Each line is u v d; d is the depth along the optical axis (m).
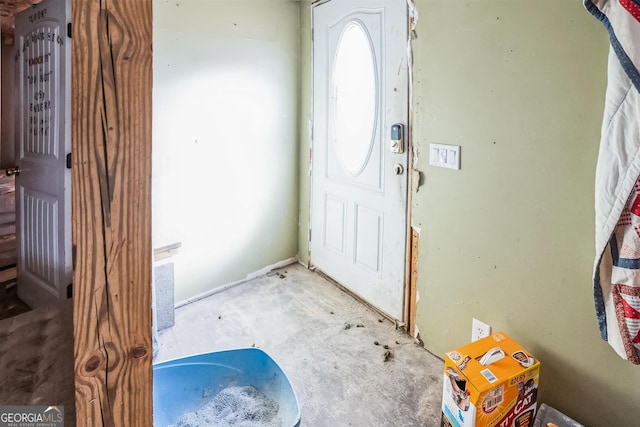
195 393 1.72
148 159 0.65
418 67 1.98
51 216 1.35
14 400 0.84
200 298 2.69
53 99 1.31
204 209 2.62
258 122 2.81
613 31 1.12
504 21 1.56
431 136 1.95
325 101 2.73
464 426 1.42
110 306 0.64
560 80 1.41
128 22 0.61
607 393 1.40
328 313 2.52
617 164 1.15
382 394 1.82
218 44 2.51
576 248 1.43
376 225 2.42
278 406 1.62
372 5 2.23
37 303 1.51
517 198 1.60
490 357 1.50
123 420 0.67
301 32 2.90
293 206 3.16
